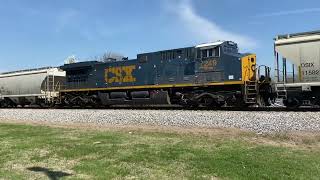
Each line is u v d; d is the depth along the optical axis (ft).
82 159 32.81
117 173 27.71
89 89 106.52
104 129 52.34
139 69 94.32
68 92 113.80
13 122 68.90
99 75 104.78
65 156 34.32
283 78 70.90
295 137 38.91
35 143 41.55
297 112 58.54
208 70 81.46
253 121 49.47
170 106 93.15
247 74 77.00
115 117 64.49
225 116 56.08
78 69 110.83
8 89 138.21
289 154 32.14
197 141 39.32
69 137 45.52
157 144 38.24
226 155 31.86
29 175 28.27
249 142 38.04
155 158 31.83
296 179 24.76
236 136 41.42
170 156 32.27
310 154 32.17
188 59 84.84
